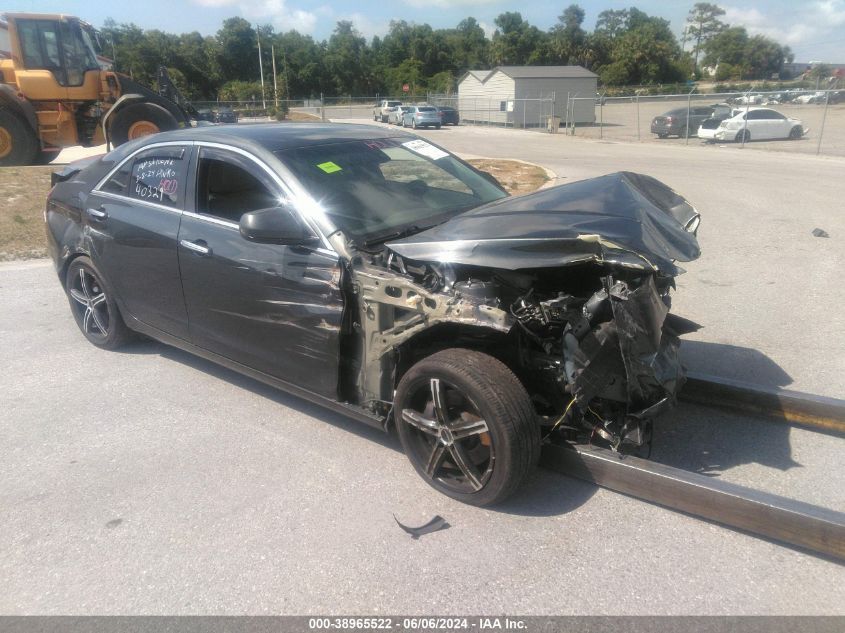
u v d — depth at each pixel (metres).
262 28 90.06
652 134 34.59
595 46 86.38
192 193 4.26
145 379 4.86
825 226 9.40
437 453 3.29
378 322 3.40
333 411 4.00
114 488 3.52
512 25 102.12
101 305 5.30
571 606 2.62
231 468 3.68
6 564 2.97
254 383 4.76
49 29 14.20
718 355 4.98
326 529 3.13
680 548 2.92
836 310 5.86
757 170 16.89
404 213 3.92
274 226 3.45
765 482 3.37
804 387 4.42
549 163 18.78
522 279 3.32
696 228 3.92
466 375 3.06
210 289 4.10
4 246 8.75
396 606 2.65
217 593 2.76
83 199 5.09
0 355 5.37
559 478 3.47
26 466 3.75
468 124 49.50
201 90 86.25
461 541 3.01
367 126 5.00
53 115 14.66
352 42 102.62
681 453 3.65
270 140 4.12
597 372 3.11
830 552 2.74
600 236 3.06
